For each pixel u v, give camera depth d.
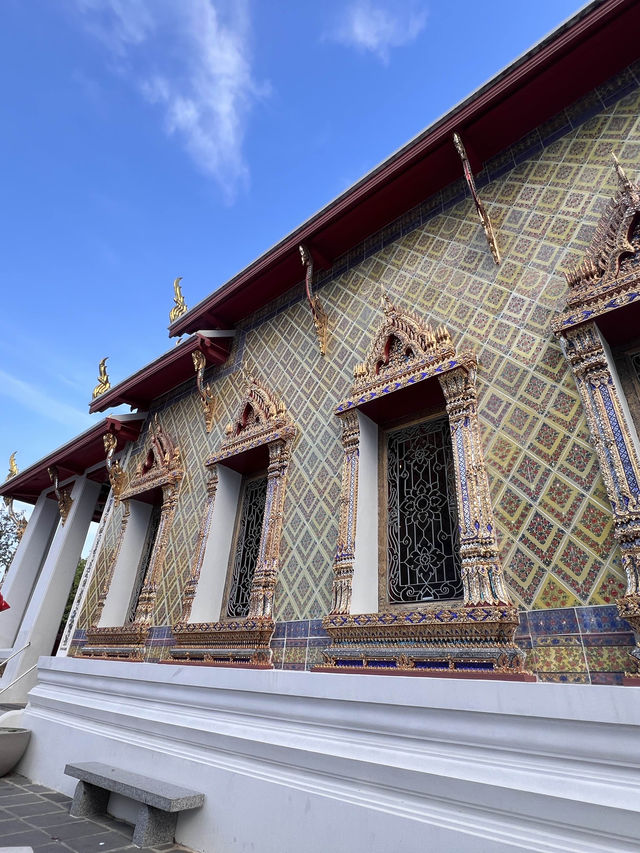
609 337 3.51
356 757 2.96
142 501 7.59
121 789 3.77
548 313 3.81
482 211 4.42
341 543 4.23
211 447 6.58
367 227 5.63
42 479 11.02
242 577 5.55
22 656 8.73
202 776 3.68
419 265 4.98
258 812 3.22
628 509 2.87
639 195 3.49
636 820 2.07
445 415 4.42
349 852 2.72
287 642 4.39
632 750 2.21
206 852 3.36
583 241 3.83
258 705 3.74
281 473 5.27
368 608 4.01
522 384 3.74
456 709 2.72
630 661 2.70
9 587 10.44
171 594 5.93
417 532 4.18
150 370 7.79
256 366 6.52
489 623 3.13
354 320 5.39
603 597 2.90
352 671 3.62
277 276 6.39
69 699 5.61
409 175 4.98
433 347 4.33
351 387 5.01
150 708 4.60
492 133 4.60
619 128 3.96
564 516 3.21
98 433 8.68
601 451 3.09
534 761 2.44
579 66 4.07
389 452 4.68
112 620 6.75
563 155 4.25
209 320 7.23
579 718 2.35
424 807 2.60
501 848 2.28
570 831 2.20
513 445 3.62
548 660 2.96
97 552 7.76
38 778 5.23
